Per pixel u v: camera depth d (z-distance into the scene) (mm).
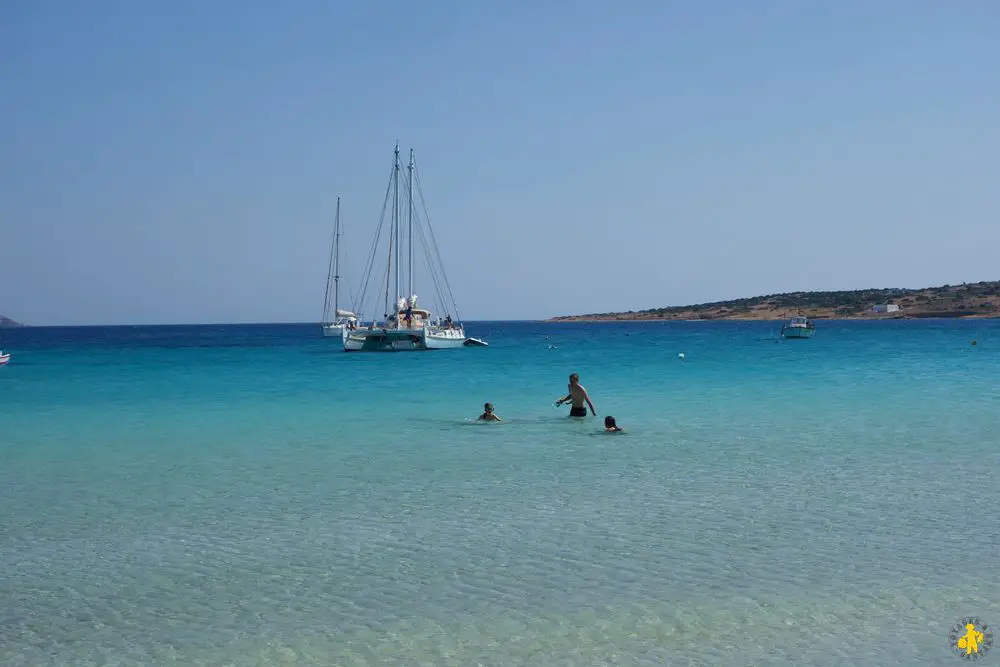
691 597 9570
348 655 8234
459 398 32562
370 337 79250
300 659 8164
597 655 8133
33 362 65812
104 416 27031
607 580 10188
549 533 12273
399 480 16203
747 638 8469
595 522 12844
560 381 41531
